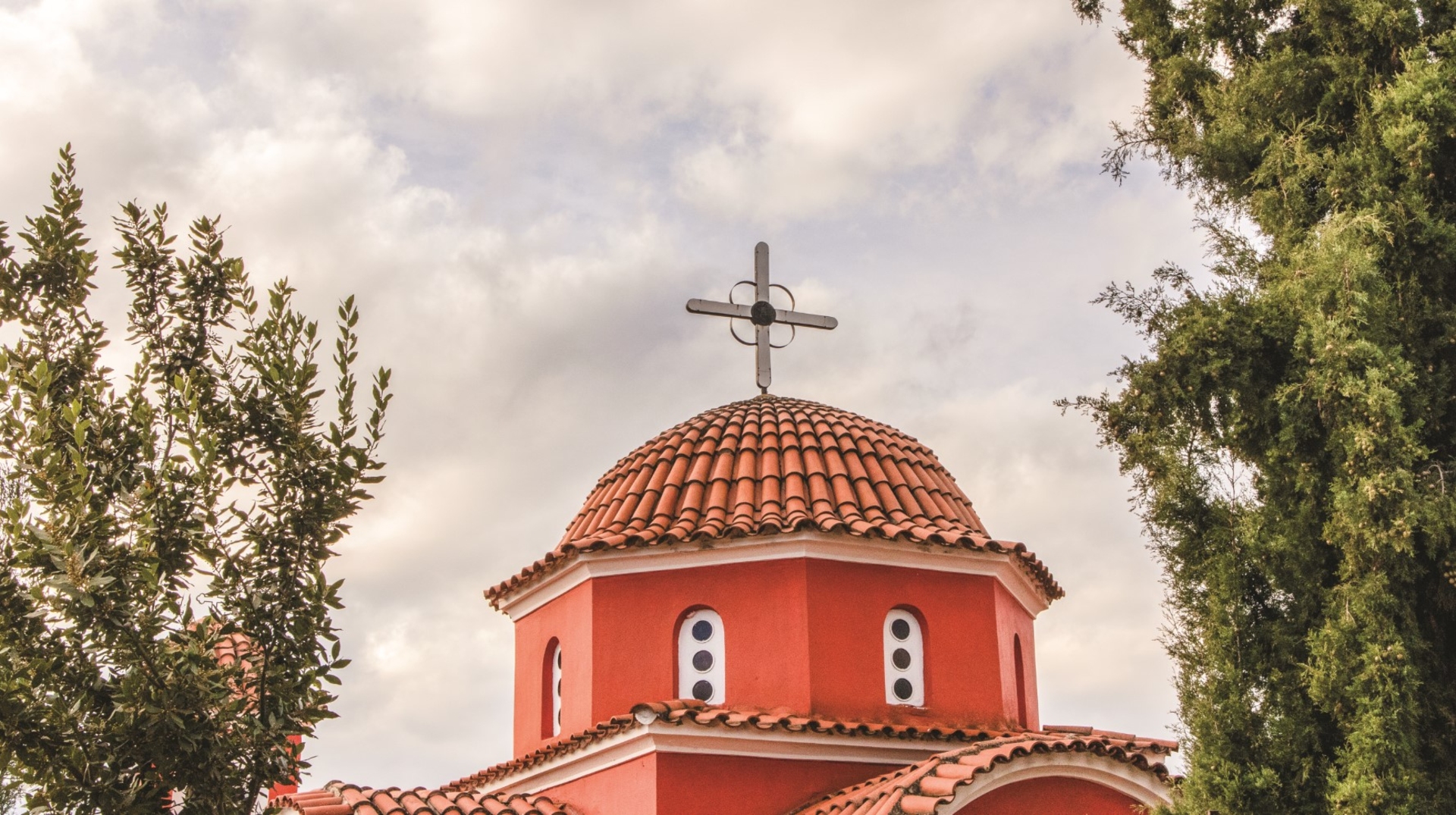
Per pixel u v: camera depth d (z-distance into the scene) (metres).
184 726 6.97
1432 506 8.80
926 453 16.70
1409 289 9.80
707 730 11.98
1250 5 11.98
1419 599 9.24
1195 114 11.97
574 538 15.36
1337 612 9.07
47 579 6.84
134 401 8.07
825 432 15.73
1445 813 8.62
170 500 7.49
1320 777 9.03
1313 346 9.52
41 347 8.10
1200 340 10.08
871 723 12.95
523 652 15.49
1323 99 10.85
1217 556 9.73
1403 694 8.56
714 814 11.91
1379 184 10.05
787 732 12.21
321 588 7.67
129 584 7.18
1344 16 10.87
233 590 7.59
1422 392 9.49
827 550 13.41
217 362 8.36
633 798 12.15
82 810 6.78
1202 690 9.48
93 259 8.39
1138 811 11.02
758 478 14.72
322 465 7.93
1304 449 9.70
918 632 13.80
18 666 6.96
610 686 13.37
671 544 13.55
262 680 7.44
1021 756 10.73
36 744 6.76
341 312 8.28
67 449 7.30
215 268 8.64
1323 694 8.81
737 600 13.44
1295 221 10.45
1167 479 10.07
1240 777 9.08
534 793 13.91
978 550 13.84
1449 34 10.31
